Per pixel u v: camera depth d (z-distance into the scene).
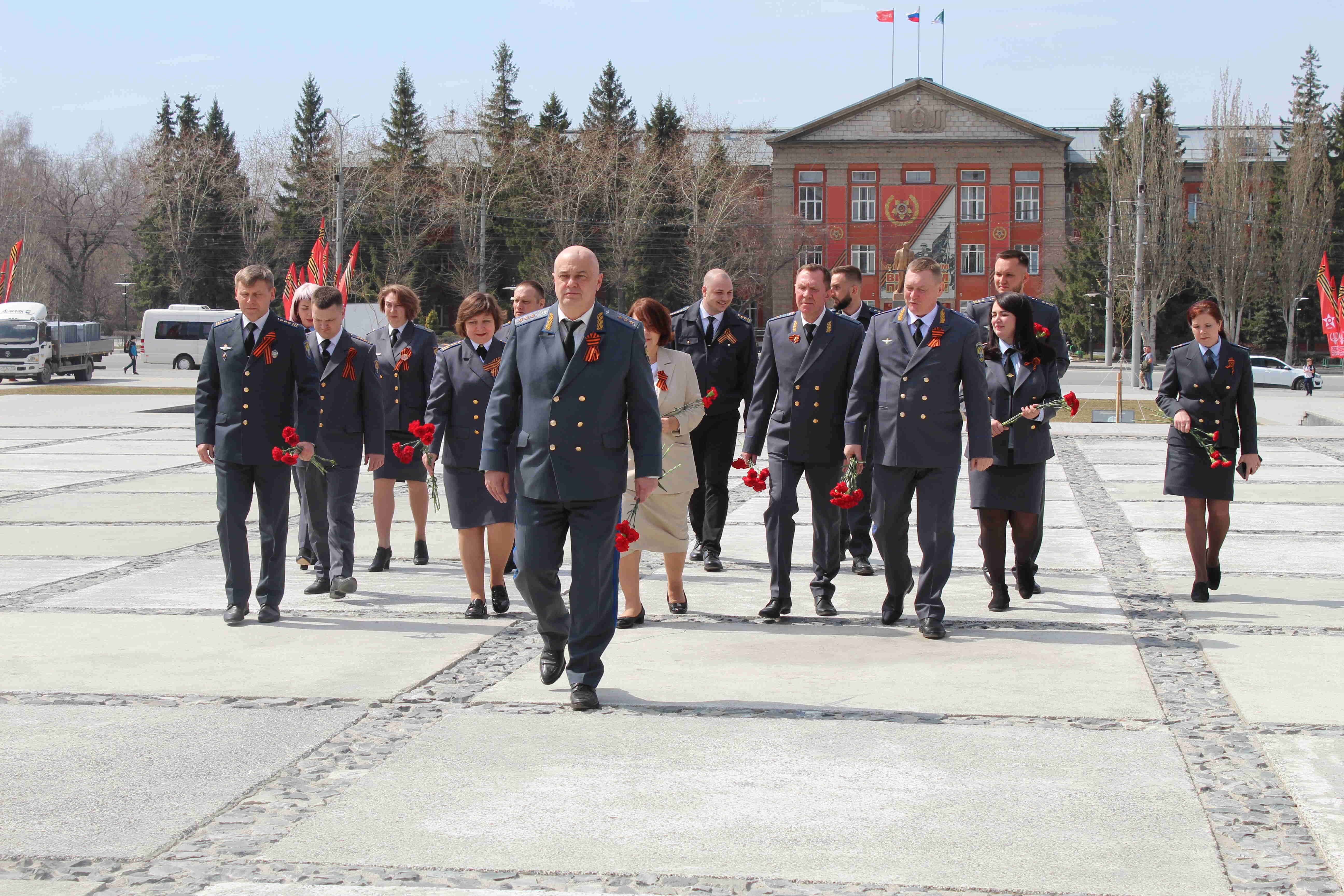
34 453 17.77
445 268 78.38
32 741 5.02
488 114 82.81
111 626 7.17
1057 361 7.75
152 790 4.46
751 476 7.50
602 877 3.73
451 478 7.59
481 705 5.57
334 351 8.25
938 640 6.85
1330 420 25.30
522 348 5.80
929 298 7.05
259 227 76.44
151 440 19.86
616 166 75.75
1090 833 4.05
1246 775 4.58
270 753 4.87
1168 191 67.12
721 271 9.28
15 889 3.64
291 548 10.34
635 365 5.73
